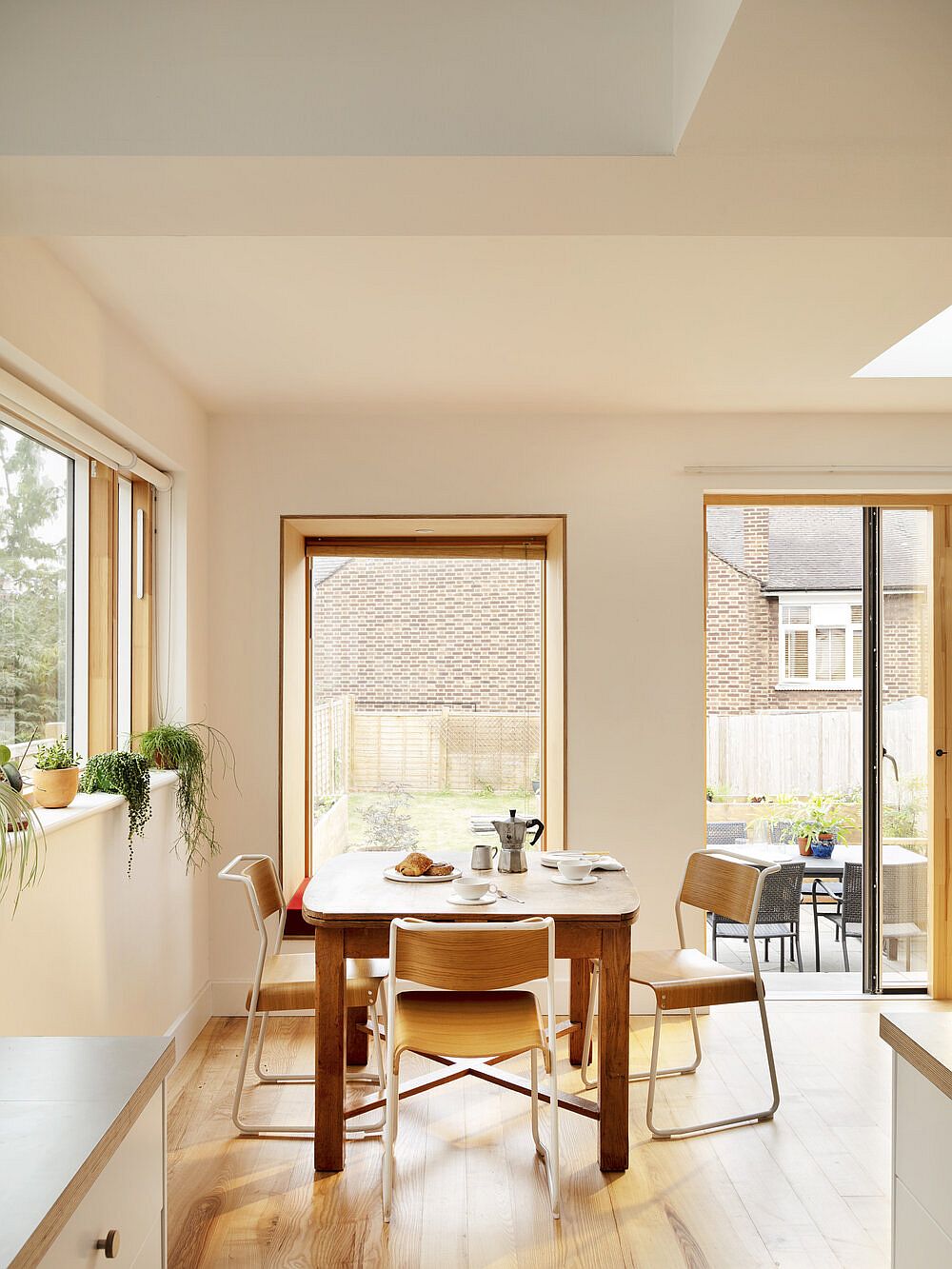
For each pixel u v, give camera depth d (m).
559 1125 3.37
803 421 4.55
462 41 1.74
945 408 4.48
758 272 2.91
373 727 5.38
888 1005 4.59
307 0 1.75
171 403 3.93
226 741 4.48
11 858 2.33
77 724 3.45
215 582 4.50
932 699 4.76
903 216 2.01
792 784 4.87
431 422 4.54
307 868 5.26
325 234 2.08
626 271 2.91
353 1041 3.80
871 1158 3.13
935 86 1.52
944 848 4.74
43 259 2.65
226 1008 4.44
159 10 1.74
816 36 1.38
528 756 5.36
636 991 4.48
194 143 1.73
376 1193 2.90
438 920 2.97
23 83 1.73
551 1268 2.53
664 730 4.53
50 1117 1.30
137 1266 1.44
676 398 4.29
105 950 3.11
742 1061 3.93
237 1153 3.15
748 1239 2.66
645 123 1.74
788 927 4.84
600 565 4.54
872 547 4.81
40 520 3.14
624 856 4.51
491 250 2.74
